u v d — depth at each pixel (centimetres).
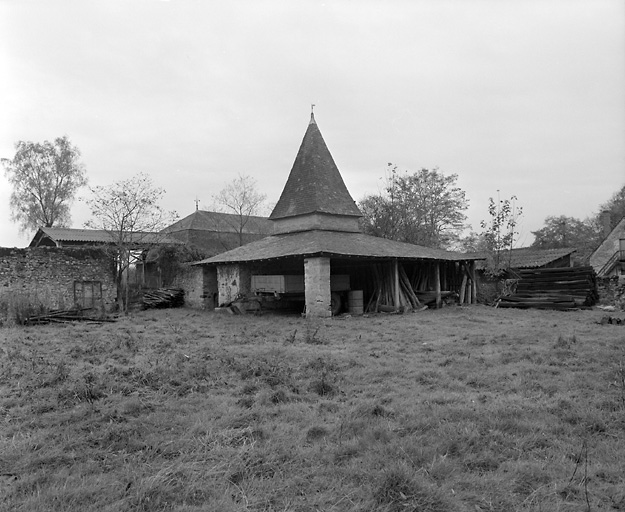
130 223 2647
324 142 2528
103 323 1830
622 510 367
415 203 3894
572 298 2158
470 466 445
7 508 373
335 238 2150
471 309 2191
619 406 598
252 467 443
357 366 884
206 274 2573
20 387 736
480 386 734
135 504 378
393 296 2178
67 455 472
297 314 2111
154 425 562
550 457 461
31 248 2194
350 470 431
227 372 839
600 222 4675
